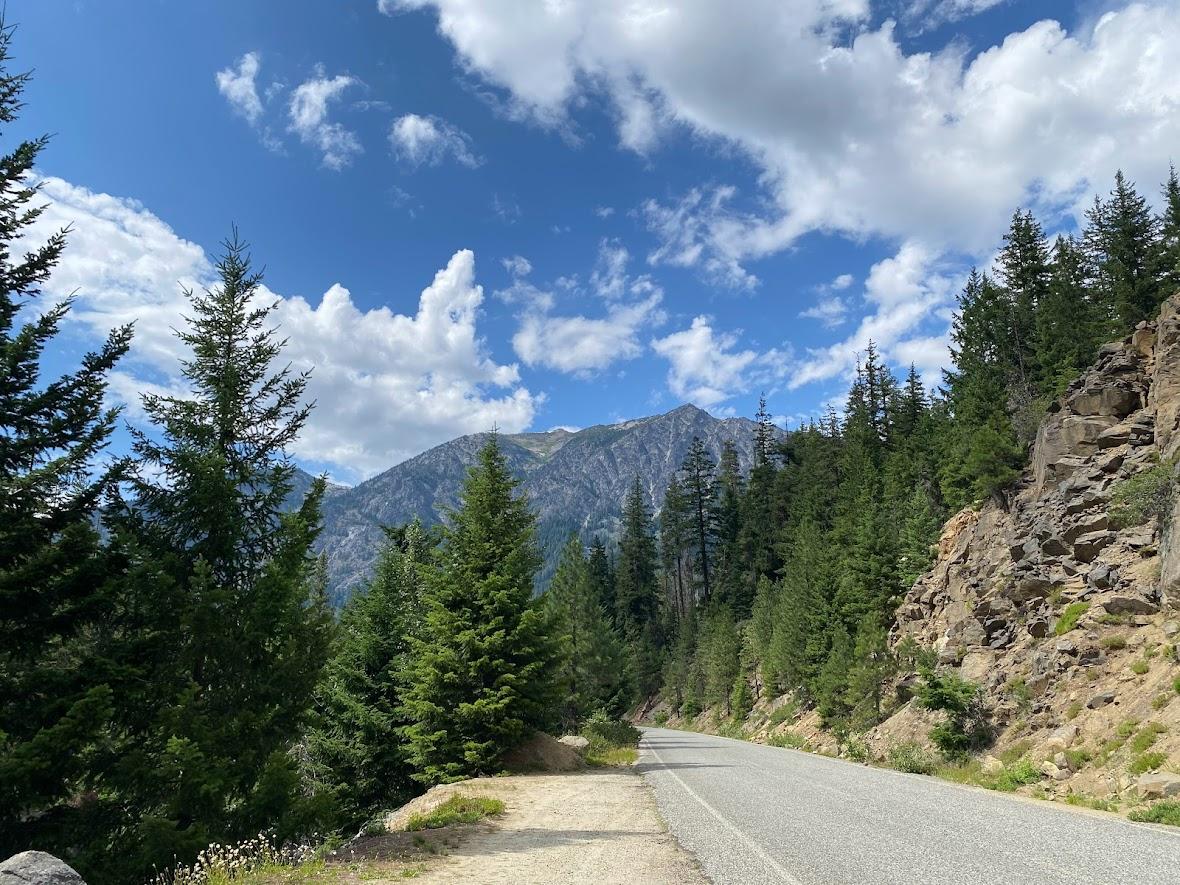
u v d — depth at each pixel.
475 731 23.38
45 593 10.87
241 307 15.33
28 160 12.04
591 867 8.82
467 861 9.45
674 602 112.06
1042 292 53.84
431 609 26.03
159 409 14.12
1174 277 44.47
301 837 11.91
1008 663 23.64
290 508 15.10
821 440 85.06
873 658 34.25
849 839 10.01
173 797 10.91
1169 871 7.80
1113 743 15.69
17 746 9.37
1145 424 25.61
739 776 19.91
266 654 13.14
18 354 11.09
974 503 38.91
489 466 26.88
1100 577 22.34
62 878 6.03
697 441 102.81
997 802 14.27
